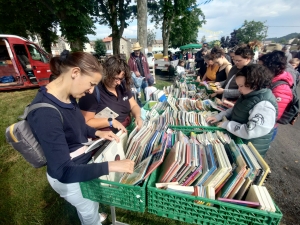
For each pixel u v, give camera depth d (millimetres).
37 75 6344
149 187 873
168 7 13531
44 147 718
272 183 2123
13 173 2316
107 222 1660
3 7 9688
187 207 856
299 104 1653
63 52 798
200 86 3395
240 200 818
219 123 1669
